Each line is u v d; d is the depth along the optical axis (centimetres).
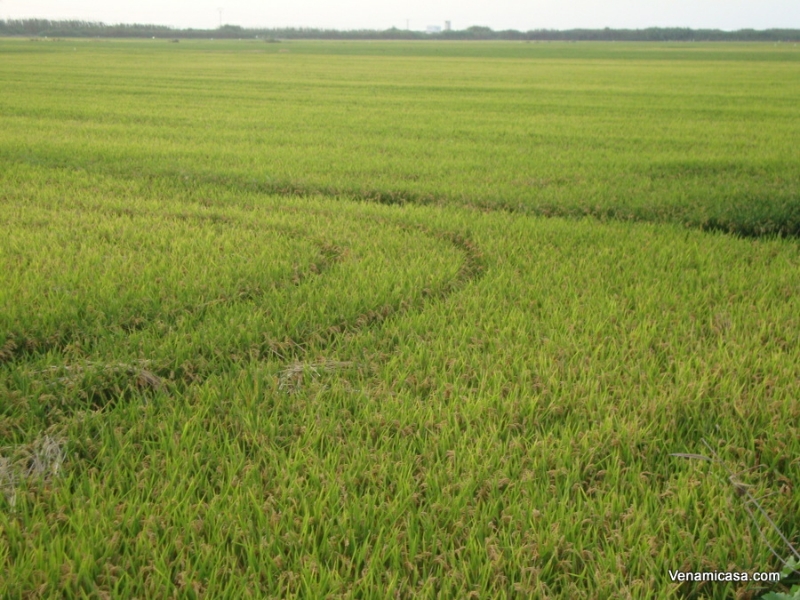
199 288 621
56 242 754
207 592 280
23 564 290
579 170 1295
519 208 1022
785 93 3077
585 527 336
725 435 420
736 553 319
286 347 529
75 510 332
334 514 335
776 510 347
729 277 710
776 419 425
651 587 297
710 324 584
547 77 4153
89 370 464
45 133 1670
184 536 317
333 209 991
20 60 5209
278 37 18812
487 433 413
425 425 419
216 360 507
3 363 487
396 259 750
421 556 309
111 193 1061
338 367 500
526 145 1614
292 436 407
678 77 4169
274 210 978
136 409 430
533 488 359
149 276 638
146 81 3494
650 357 521
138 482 356
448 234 861
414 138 1709
